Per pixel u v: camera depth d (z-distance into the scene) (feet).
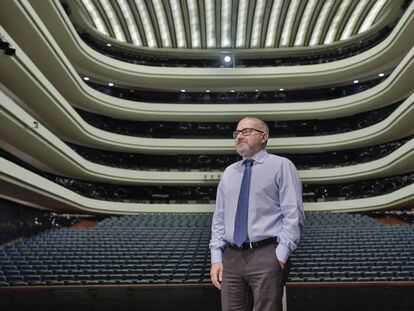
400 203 66.18
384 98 73.56
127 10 79.00
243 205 6.64
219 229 7.11
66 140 75.97
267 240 6.38
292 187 6.52
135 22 82.89
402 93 70.28
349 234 48.93
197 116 85.20
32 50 52.85
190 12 79.66
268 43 90.22
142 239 49.03
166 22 82.74
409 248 38.32
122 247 43.83
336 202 76.48
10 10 43.88
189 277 31.17
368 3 75.56
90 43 84.28
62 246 44.04
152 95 89.25
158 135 87.76
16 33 48.57
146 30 85.56
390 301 23.18
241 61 91.71
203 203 82.43
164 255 39.34
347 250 38.68
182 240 48.29
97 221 77.71
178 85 87.04
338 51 87.97
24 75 46.11
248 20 81.97
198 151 85.20
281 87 87.76
